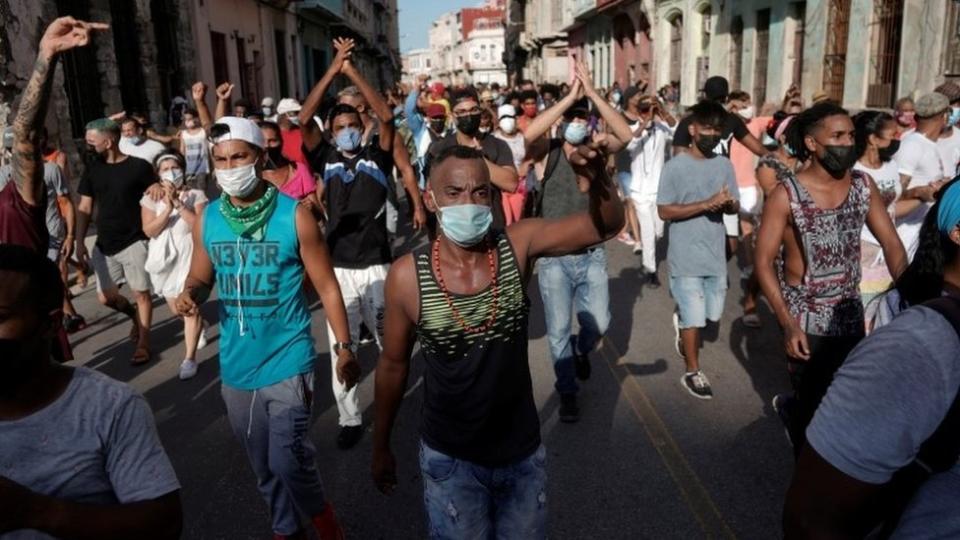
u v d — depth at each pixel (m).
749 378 5.29
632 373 5.47
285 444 3.14
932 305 1.46
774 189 3.56
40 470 1.73
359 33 46.59
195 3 19.27
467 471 2.45
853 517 1.49
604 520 3.62
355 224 4.74
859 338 3.47
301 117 4.83
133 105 15.88
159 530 1.81
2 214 3.11
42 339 1.75
